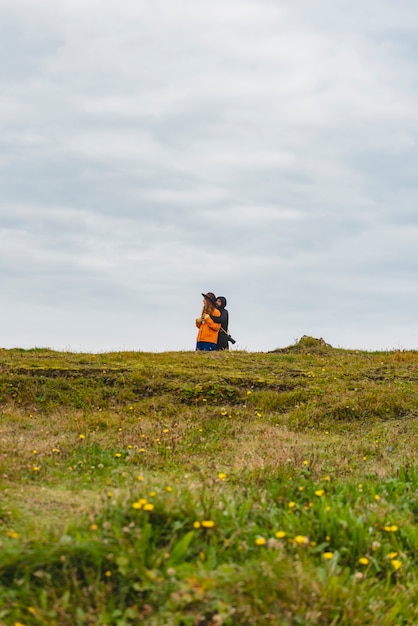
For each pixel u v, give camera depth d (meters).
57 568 4.96
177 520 5.77
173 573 4.89
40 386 14.31
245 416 13.60
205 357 17.88
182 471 8.99
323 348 21.36
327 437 12.23
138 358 17.30
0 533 5.89
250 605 4.57
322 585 5.00
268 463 9.12
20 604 4.61
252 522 6.08
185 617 4.49
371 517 6.41
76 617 4.58
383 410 13.70
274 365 17.14
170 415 13.53
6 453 9.09
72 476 8.27
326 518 6.15
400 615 5.20
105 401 13.99
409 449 11.23
